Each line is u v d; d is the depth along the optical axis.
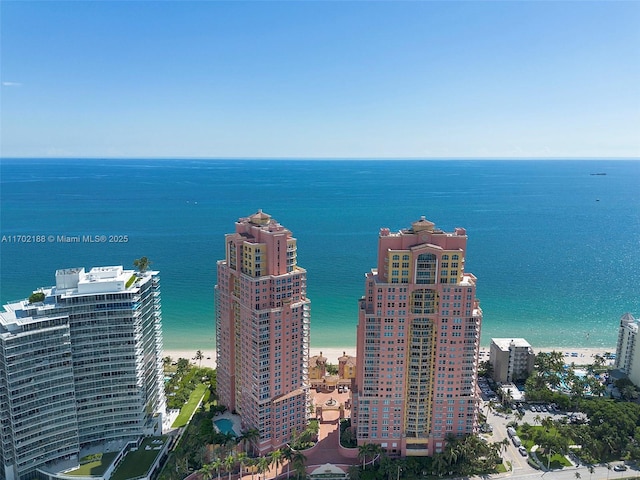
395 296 169.75
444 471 172.00
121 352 173.75
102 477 160.00
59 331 158.88
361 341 178.75
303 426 186.62
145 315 183.50
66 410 164.62
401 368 175.25
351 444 184.25
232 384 195.75
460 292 168.62
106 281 169.25
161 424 193.50
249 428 181.88
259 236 176.88
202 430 181.62
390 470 168.00
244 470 174.50
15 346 150.75
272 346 172.25
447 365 174.25
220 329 198.12
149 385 188.12
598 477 173.00
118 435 180.00
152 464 171.12
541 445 182.62
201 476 166.50
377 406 178.88
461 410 178.12
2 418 154.62
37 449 160.75
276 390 177.12
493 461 176.38
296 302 178.12
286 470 175.75
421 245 167.12
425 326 172.38
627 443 183.62
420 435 180.88
